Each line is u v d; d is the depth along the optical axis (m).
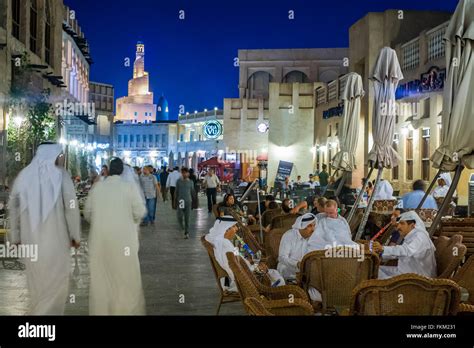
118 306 6.72
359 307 4.92
